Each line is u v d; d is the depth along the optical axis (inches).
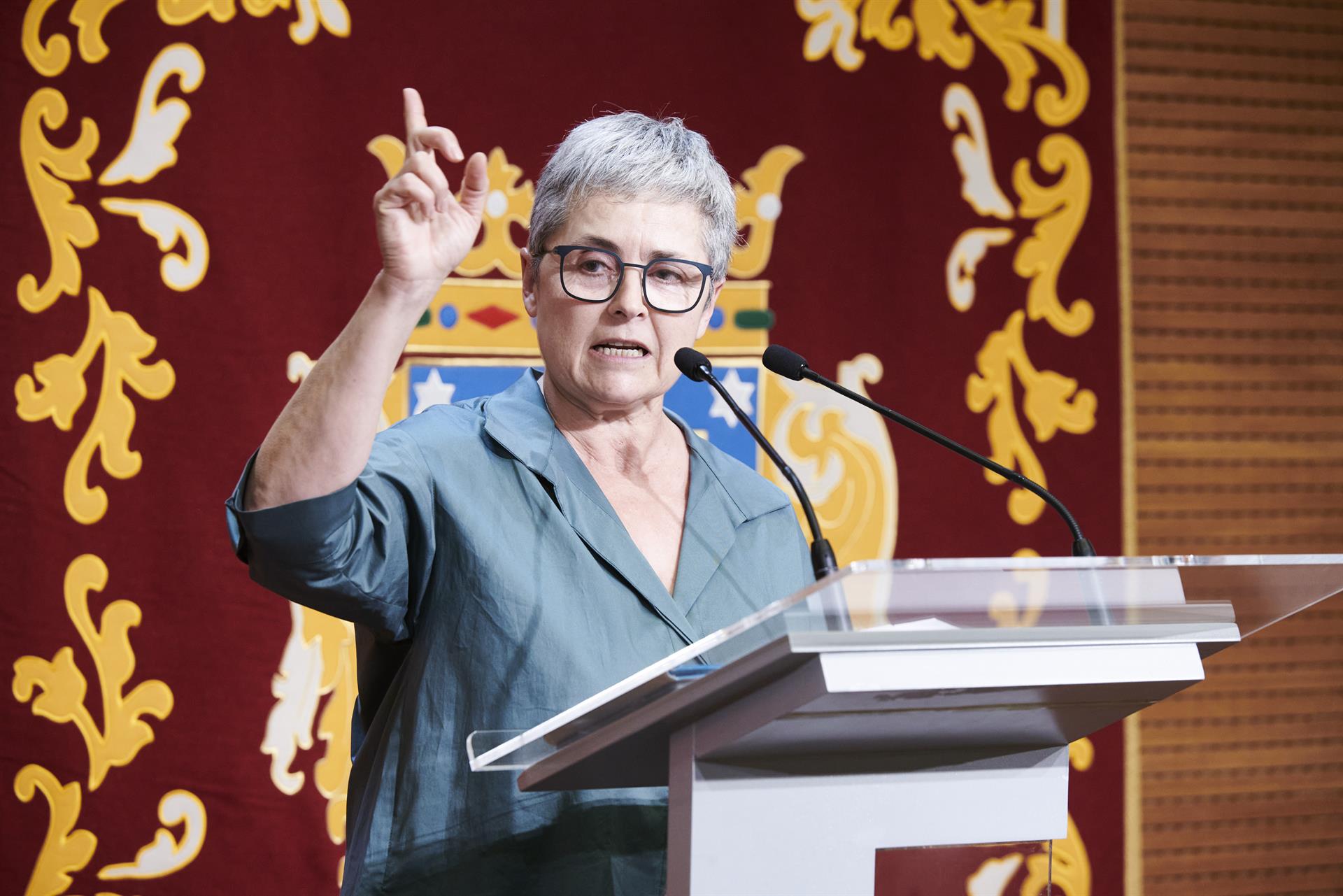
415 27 369.7
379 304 136.6
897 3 402.3
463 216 140.5
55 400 347.9
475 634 161.9
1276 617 135.9
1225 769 435.8
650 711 118.8
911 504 395.2
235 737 354.9
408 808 159.0
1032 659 118.6
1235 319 441.1
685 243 177.0
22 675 343.9
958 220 403.2
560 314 175.8
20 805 342.6
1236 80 443.5
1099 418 410.9
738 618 177.0
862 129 398.3
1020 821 136.9
